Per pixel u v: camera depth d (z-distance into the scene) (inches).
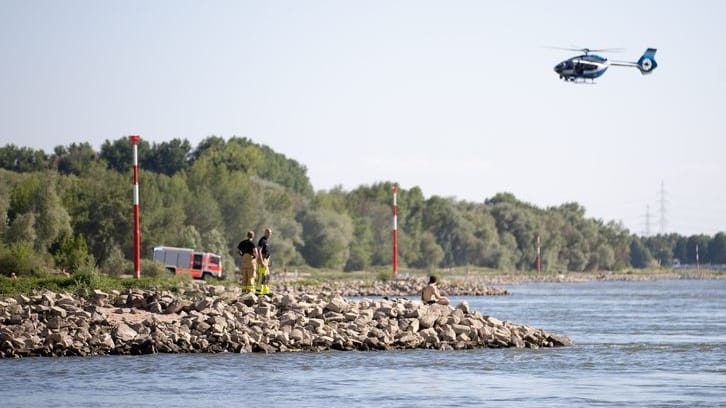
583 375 3639.3
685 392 3260.3
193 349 4165.8
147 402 3068.4
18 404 3036.4
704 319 6781.5
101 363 3836.1
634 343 4790.8
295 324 4475.9
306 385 3371.1
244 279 5187.0
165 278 7406.5
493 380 3503.9
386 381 3459.6
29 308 4544.8
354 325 4525.1
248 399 3117.6
